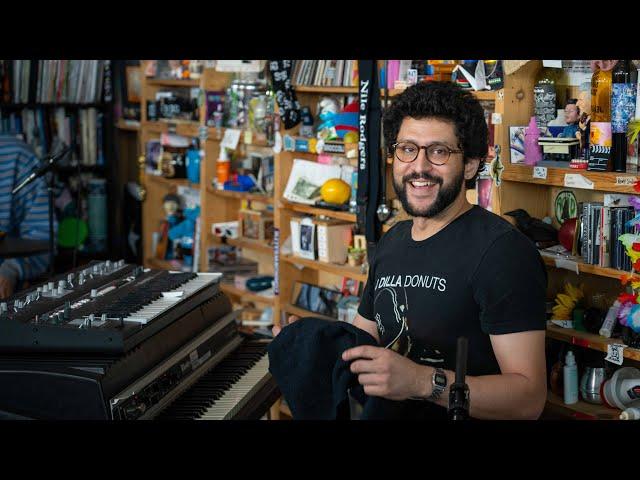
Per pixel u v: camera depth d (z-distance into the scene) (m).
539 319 1.84
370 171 3.60
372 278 2.16
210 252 5.10
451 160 1.90
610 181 2.58
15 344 2.05
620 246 2.62
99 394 1.89
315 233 4.08
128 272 2.70
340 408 1.84
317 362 1.88
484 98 3.00
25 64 6.07
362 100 3.56
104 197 6.50
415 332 1.94
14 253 3.84
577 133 2.78
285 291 4.39
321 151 3.96
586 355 2.91
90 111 6.41
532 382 1.79
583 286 3.03
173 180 5.54
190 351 2.36
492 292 1.84
